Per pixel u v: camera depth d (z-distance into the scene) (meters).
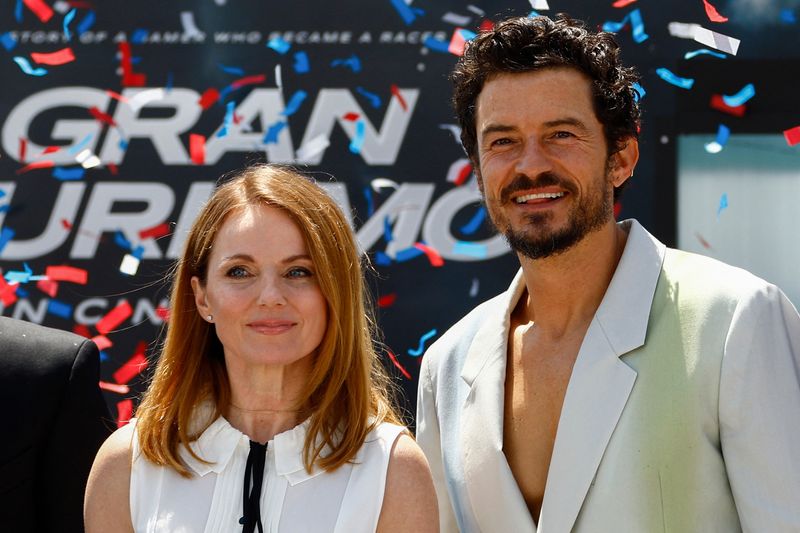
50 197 4.73
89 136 4.75
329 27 4.75
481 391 2.91
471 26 4.73
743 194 4.73
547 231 2.74
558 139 2.76
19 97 4.76
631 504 2.61
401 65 4.74
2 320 2.97
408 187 4.71
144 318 4.69
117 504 2.57
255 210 2.60
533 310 2.95
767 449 2.52
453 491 2.92
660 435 2.62
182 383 2.65
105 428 2.94
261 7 4.77
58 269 4.70
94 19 4.78
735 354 2.58
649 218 4.73
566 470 2.68
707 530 2.59
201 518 2.49
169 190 4.73
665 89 4.73
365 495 2.51
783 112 4.68
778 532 2.49
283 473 2.52
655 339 2.70
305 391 2.62
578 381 2.73
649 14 4.73
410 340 4.67
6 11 4.79
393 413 2.72
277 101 4.74
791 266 4.73
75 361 2.91
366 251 4.70
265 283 2.55
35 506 2.84
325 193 2.70
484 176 2.84
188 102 4.75
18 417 2.81
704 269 2.76
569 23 2.87
